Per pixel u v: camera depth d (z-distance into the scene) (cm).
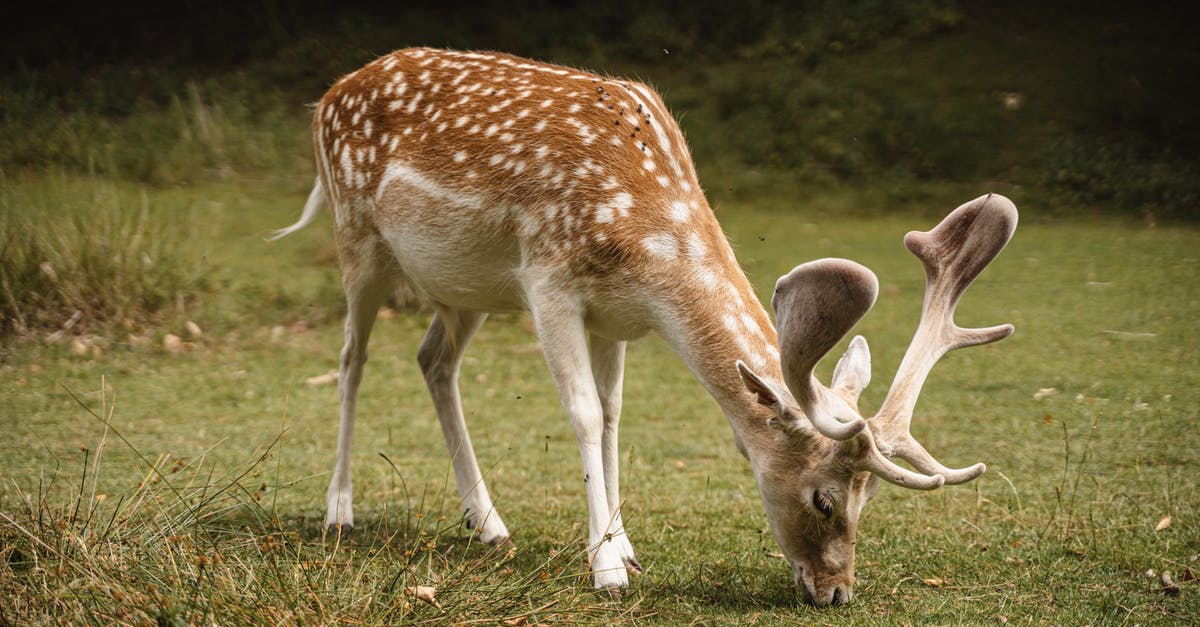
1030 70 2403
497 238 640
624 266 603
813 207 2102
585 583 600
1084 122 2259
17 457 852
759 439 569
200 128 2264
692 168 662
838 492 540
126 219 1448
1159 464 830
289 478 830
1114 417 967
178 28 2708
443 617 501
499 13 2750
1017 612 566
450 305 702
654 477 855
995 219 559
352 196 707
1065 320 1345
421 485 825
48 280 1291
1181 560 633
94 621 469
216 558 520
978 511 735
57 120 2288
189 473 818
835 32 2578
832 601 567
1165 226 1919
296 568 539
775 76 2469
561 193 615
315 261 1612
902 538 687
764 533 708
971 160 2198
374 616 495
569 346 615
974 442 912
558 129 630
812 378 511
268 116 2366
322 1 2812
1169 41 2434
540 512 763
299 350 1268
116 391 1085
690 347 591
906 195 2130
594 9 2738
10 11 2738
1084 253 1725
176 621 457
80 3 2772
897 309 1425
